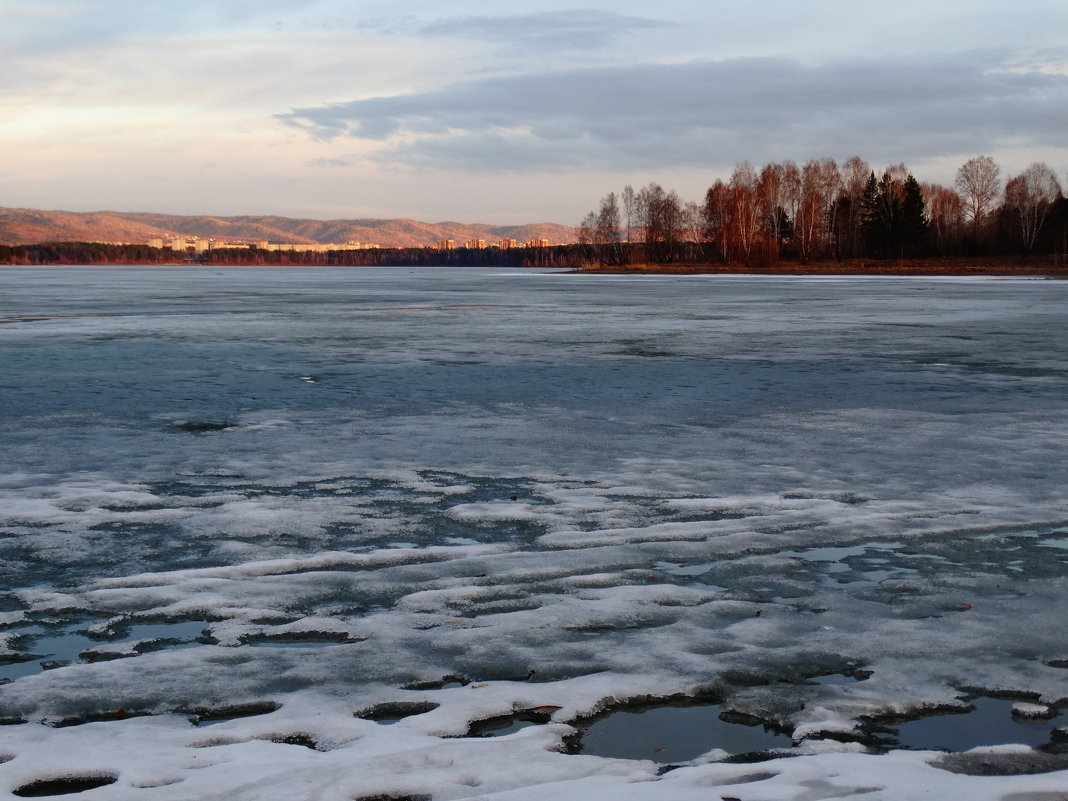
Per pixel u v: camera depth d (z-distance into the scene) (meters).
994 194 112.69
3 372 18.45
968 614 6.03
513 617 5.92
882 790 3.84
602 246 129.00
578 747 4.34
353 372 18.58
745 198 106.31
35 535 7.67
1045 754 4.23
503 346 23.88
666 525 7.98
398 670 5.15
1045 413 13.88
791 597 6.33
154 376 17.92
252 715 4.66
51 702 4.75
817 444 11.59
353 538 7.63
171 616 5.96
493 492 9.19
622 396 15.54
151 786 3.88
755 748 4.32
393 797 3.81
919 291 56.78
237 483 9.54
